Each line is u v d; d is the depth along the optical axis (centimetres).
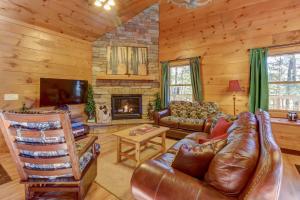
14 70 345
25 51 361
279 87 371
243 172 99
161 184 119
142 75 534
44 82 375
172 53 532
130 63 531
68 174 171
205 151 126
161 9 549
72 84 435
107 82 517
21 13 338
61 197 188
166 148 339
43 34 391
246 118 203
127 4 454
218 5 438
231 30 421
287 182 222
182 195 108
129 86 534
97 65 508
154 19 554
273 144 104
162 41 552
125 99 541
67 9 379
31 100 372
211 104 414
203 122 361
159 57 561
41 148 154
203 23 466
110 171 256
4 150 326
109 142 388
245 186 98
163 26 547
